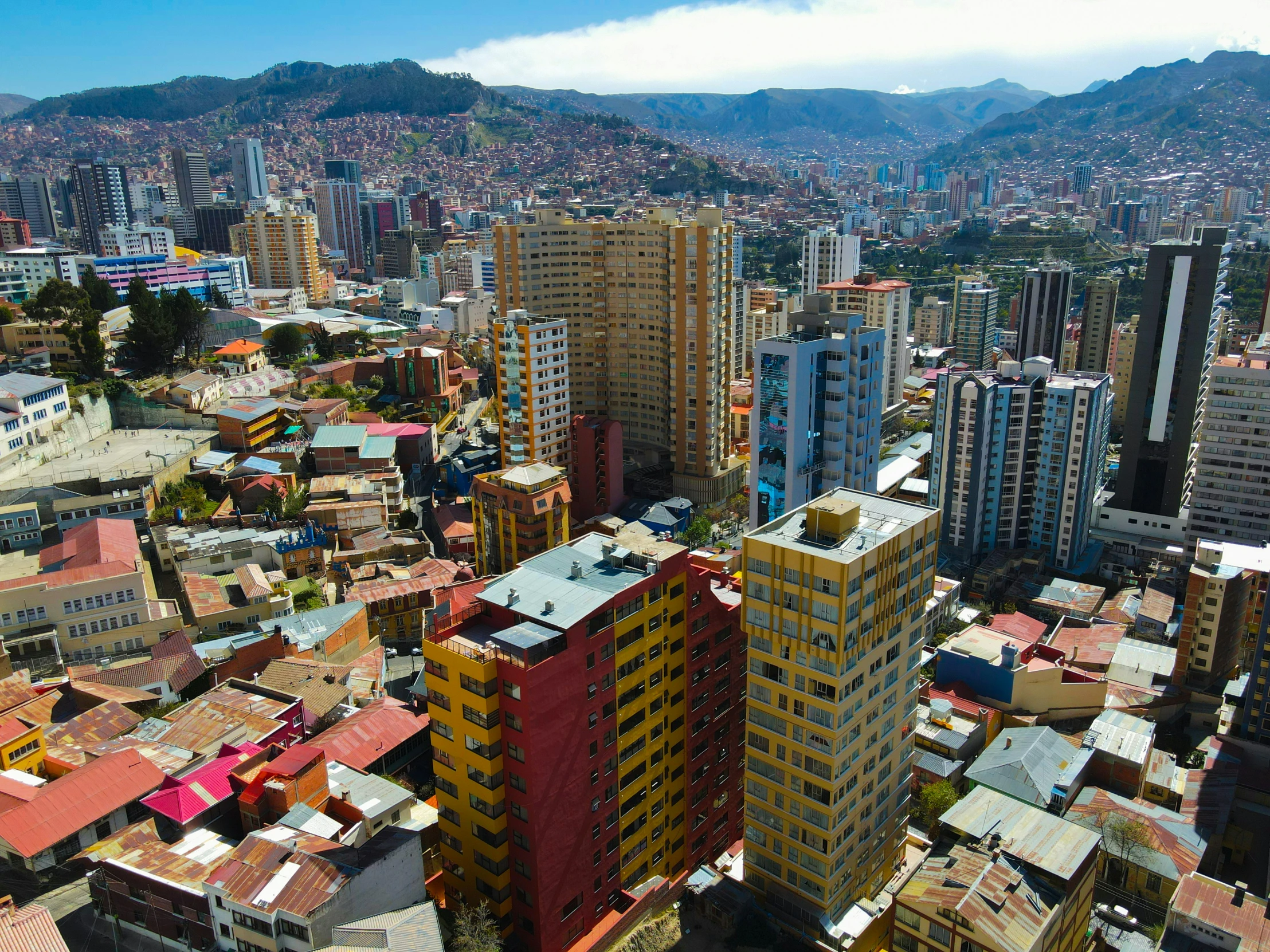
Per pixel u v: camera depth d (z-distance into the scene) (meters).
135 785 88.56
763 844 93.12
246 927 70.62
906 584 89.06
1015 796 119.94
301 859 73.25
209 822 86.00
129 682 119.88
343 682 121.94
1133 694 153.75
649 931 90.00
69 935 77.12
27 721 97.50
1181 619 168.12
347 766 100.56
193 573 161.38
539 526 175.00
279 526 180.25
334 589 171.38
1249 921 88.75
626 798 91.88
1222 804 122.81
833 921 90.56
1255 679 135.25
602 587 87.44
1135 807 121.12
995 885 80.75
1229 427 195.25
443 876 88.44
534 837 81.06
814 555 81.25
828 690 83.38
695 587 96.00
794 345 175.38
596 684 84.75
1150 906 109.38
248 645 127.88
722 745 106.25
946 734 132.25
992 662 145.75
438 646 81.62
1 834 80.50
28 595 128.88
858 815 91.31
